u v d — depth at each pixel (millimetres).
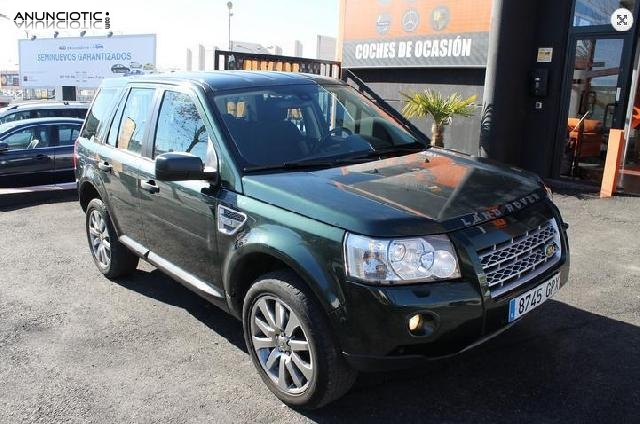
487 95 9266
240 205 3383
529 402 3244
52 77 26922
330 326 2949
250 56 11344
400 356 2793
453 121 11047
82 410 3311
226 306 3688
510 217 3121
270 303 3291
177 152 3723
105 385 3574
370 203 2982
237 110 3924
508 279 3027
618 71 8789
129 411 3291
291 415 3219
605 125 9109
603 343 3904
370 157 3953
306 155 3820
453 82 10938
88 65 25594
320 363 2977
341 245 2840
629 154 10359
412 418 3148
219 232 3557
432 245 2795
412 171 3578
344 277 2814
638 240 6230
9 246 6762
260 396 3422
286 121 4004
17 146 9891
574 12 9055
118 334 4293
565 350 3811
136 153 4574
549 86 9344
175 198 3961
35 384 3600
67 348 4086
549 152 9578
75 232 7371
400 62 11586
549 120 9445
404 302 2713
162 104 4406
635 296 4711
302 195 3123
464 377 3521
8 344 4164
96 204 5281
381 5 11719
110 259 5289
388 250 2750
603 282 5027
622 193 8430
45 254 6402
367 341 2797
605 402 3219
